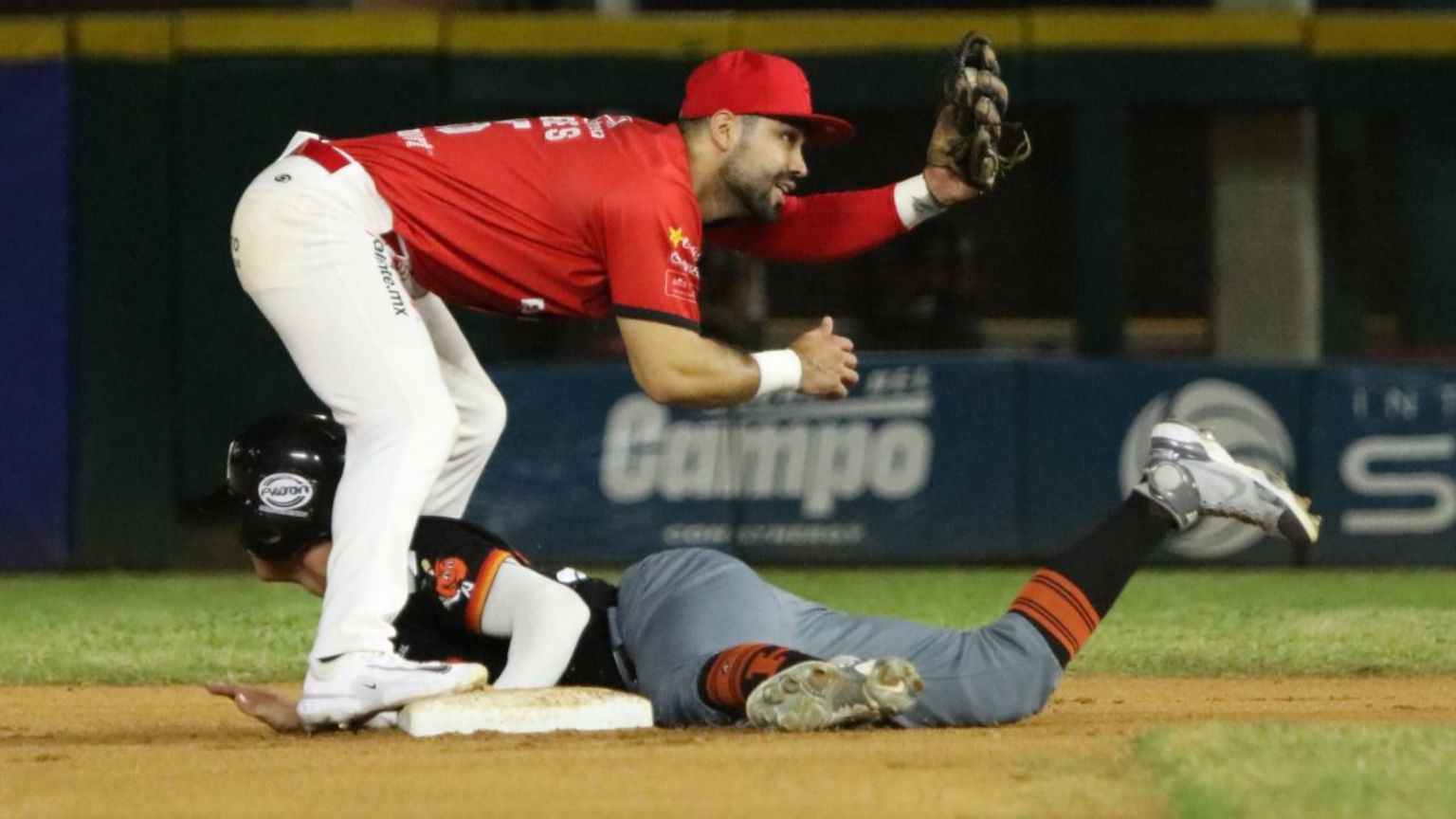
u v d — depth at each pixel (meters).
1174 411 36.84
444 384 15.55
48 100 36.47
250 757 13.42
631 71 37.59
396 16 36.72
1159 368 36.88
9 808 11.55
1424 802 10.62
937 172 17.08
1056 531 36.84
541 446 36.81
